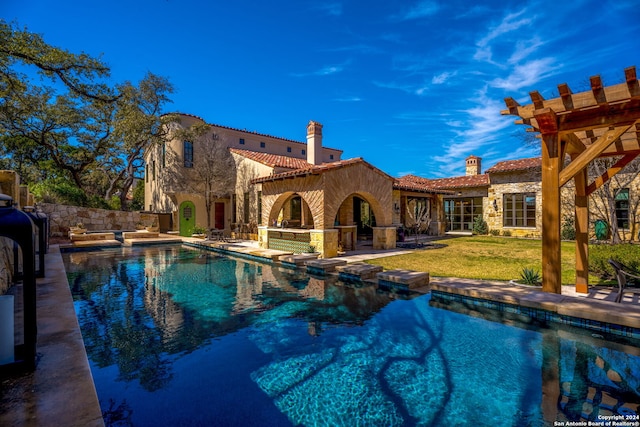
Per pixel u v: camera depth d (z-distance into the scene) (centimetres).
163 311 684
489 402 359
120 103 1980
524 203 2173
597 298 647
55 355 371
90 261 1348
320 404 357
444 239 2023
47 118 2272
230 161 2338
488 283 775
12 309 342
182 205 2278
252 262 1328
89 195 2809
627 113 555
